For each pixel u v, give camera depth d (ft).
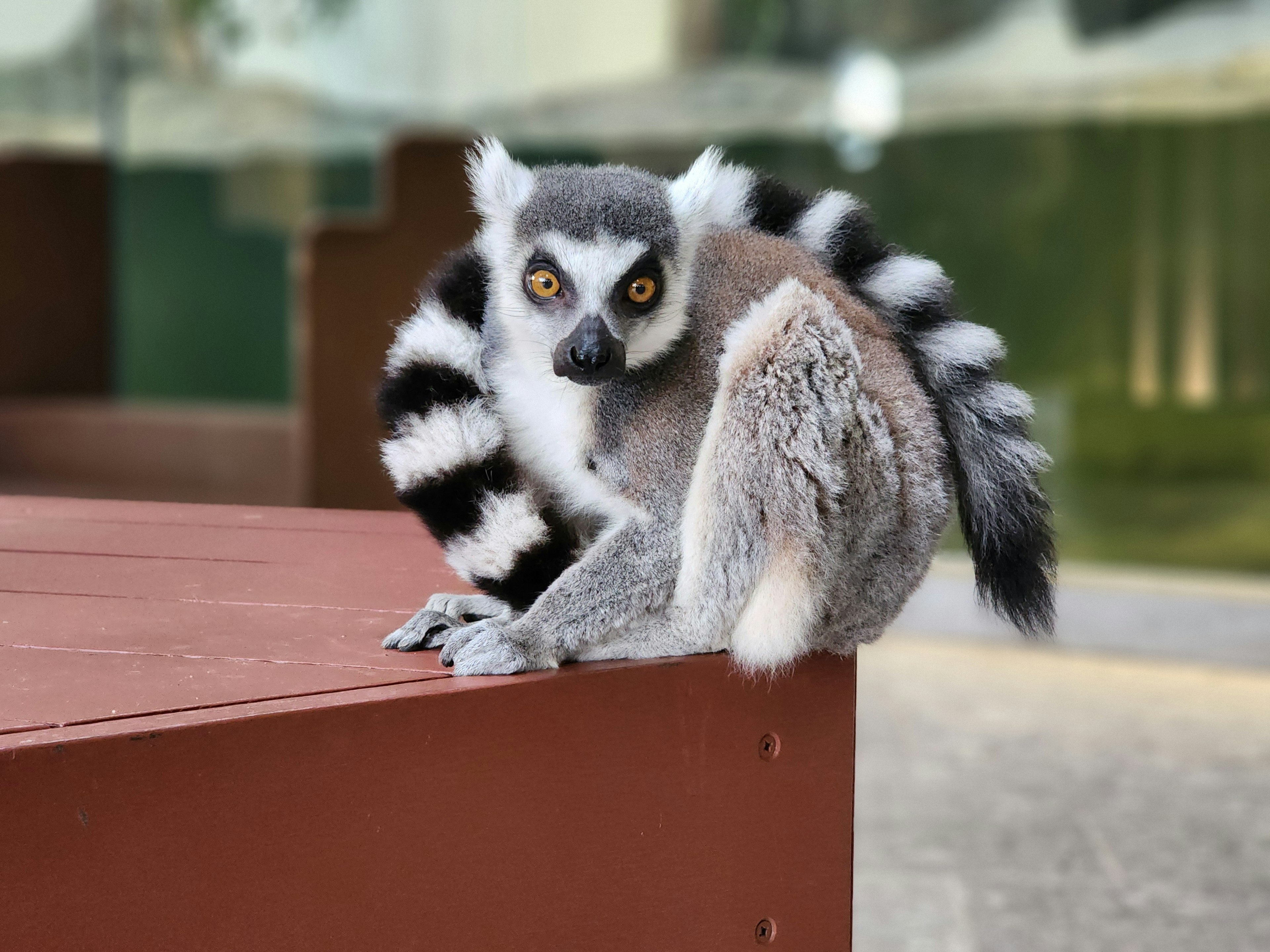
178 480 8.05
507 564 3.05
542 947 2.89
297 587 3.34
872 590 3.11
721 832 3.02
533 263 3.14
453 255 3.29
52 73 18.45
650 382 3.10
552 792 2.88
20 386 8.61
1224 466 17.51
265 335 19.86
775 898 3.07
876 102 18.97
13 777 2.57
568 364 3.02
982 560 3.26
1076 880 4.38
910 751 5.62
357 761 2.74
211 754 2.66
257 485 7.91
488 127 19.11
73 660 2.91
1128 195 19.17
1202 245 18.94
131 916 2.63
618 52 18.98
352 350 6.40
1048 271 19.81
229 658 2.93
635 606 3.01
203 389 20.10
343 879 2.74
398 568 3.49
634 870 2.95
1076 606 7.77
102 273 8.87
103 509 4.00
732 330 3.08
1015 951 4.01
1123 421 18.47
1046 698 6.56
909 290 3.29
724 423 3.01
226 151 19.47
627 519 3.09
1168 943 4.04
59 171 8.61
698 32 18.94
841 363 3.03
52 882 2.59
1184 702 6.48
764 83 18.95
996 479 3.24
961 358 3.25
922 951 4.01
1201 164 18.70
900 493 3.10
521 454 3.17
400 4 19.06
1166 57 17.76
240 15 18.95
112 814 2.61
